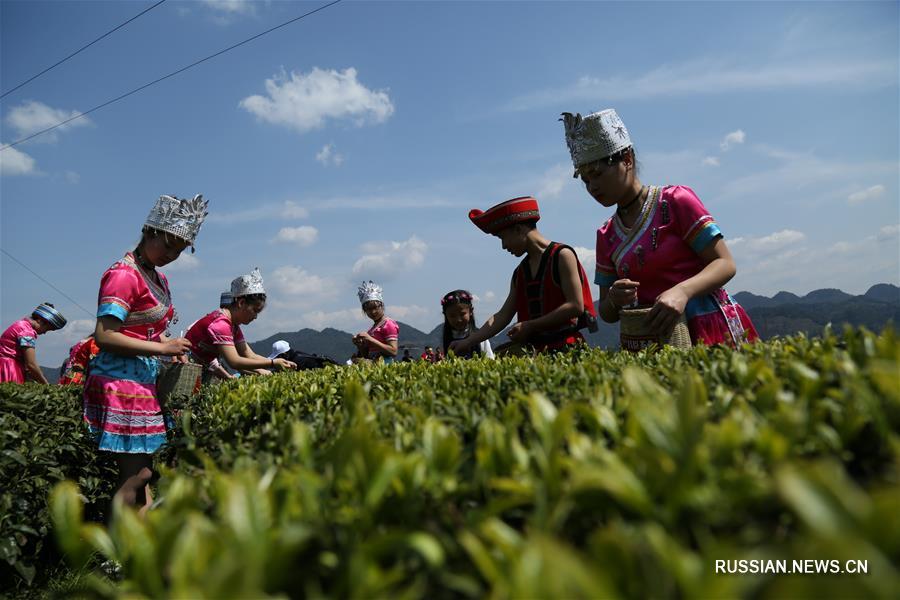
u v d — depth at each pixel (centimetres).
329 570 94
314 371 461
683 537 88
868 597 55
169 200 412
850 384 115
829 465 72
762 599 61
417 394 223
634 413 113
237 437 202
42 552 445
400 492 105
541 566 65
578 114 361
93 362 412
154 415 418
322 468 125
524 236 451
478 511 97
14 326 873
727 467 95
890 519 61
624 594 71
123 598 87
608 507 92
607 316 388
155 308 423
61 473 438
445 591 92
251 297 674
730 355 191
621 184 353
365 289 865
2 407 462
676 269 344
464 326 653
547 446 110
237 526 86
